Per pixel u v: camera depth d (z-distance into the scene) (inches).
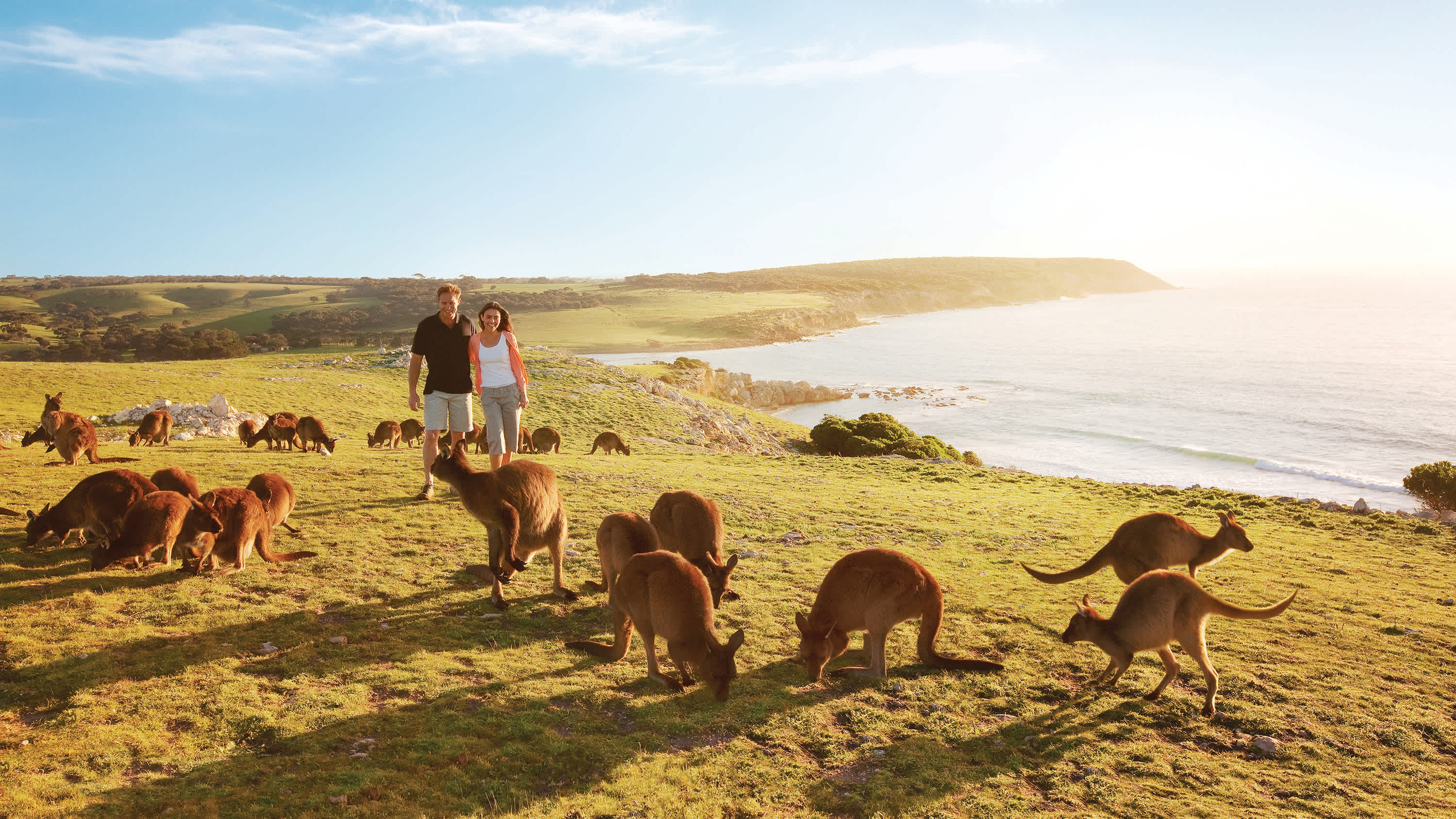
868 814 183.5
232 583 288.5
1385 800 208.5
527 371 2129.7
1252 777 216.1
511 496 269.4
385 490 465.7
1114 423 2935.5
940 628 315.9
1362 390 3646.7
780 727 222.1
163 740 188.7
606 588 314.8
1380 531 652.7
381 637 257.9
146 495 297.1
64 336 5191.9
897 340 7421.3
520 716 213.5
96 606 254.2
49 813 156.5
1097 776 208.1
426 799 173.8
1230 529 353.4
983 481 946.1
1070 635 270.8
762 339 7500.0
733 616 310.3
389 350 2464.3
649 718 219.8
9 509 347.3
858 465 1045.8
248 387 1544.0
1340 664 307.7
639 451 1250.6
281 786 173.8
